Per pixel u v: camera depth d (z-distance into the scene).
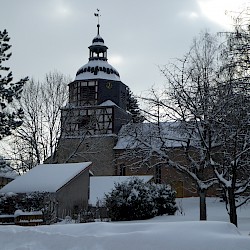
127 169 48.84
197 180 21.20
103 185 40.56
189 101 19.88
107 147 49.94
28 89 44.09
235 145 16.53
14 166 43.22
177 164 21.86
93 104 51.94
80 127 49.56
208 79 19.56
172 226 7.46
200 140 20.36
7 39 24.42
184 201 41.41
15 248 7.66
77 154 46.38
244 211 29.78
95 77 52.84
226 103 16.56
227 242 6.42
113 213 27.12
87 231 8.05
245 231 16.16
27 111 43.72
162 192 29.50
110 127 51.19
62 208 30.08
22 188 30.08
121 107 53.28
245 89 15.58
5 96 23.55
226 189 18.41
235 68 15.71
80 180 33.06
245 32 15.45
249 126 16.59
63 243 7.44
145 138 22.05
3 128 23.45
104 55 55.88
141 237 6.94
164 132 22.72
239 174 20.27
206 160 21.27
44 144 44.59
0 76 23.88
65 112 46.19
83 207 31.95
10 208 27.52
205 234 6.80
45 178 31.23
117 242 7.00
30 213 24.52
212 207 34.91
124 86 54.66
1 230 8.53
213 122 18.22
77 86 52.84
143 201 27.12
